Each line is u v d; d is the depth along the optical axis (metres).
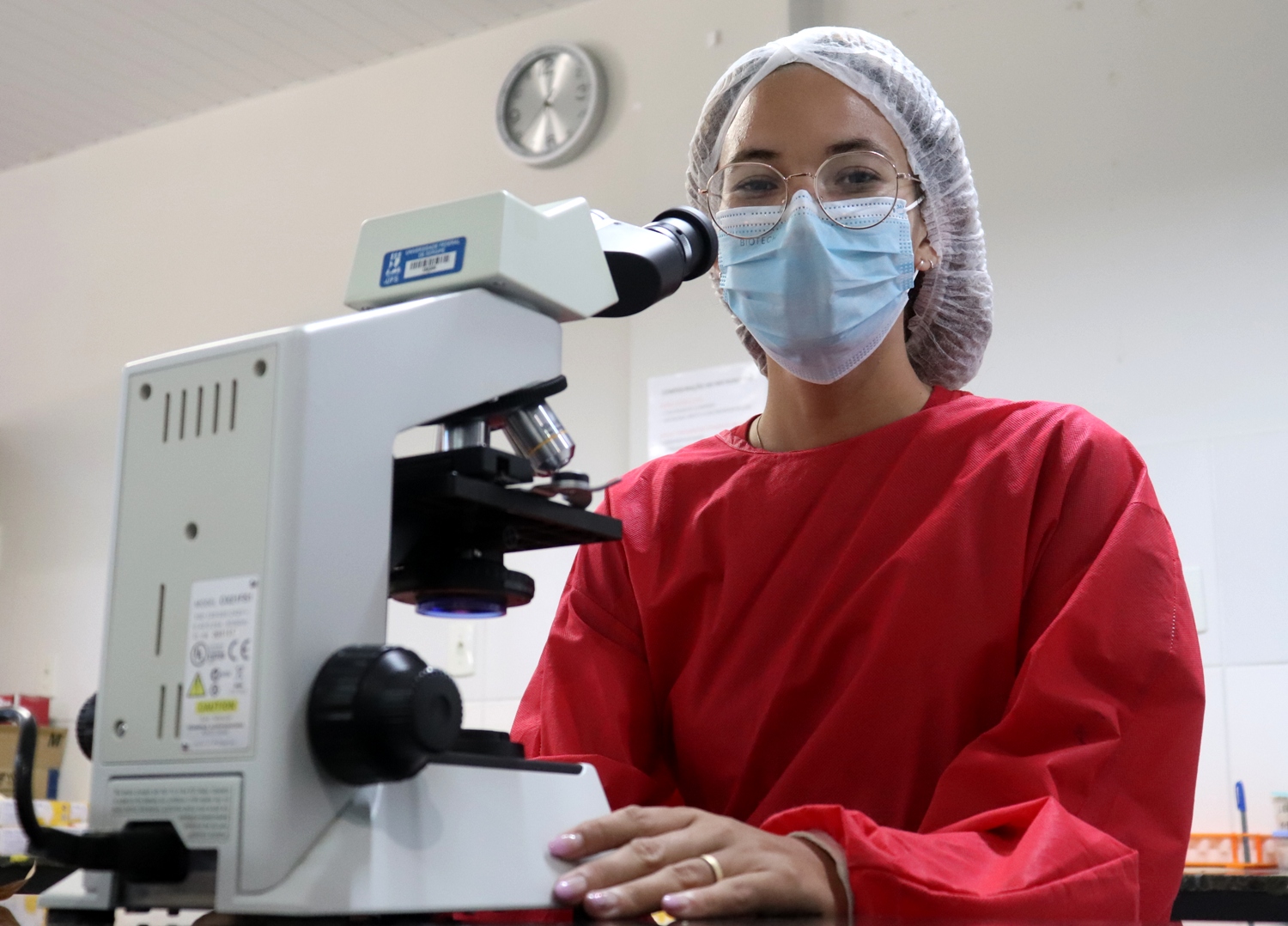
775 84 1.41
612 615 1.35
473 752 0.74
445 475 0.71
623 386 3.40
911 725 1.14
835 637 1.19
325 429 0.67
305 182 4.12
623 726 1.25
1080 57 2.95
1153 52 2.87
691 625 1.31
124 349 4.37
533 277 0.78
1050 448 1.22
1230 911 2.02
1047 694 1.01
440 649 3.47
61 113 4.42
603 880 0.72
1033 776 0.96
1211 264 2.72
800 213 1.34
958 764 1.01
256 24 3.85
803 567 1.25
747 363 3.19
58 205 4.66
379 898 0.64
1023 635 1.16
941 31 3.12
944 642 1.15
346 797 0.65
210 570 0.66
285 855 0.62
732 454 1.39
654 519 1.36
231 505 0.66
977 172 3.01
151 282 4.36
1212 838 2.40
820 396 1.41
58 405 4.45
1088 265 2.84
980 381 2.91
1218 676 2.54
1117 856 0.85
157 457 0.70
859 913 0.76
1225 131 2.76
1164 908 0.96
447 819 0.69
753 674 1.24
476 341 0.76
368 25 3.86
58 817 2.63
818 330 1.35
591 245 0.84
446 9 3.77
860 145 1.39
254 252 4.17
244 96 4.30
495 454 0.74
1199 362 2.69
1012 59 3.02
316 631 0.65
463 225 0.77
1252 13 2.78
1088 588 1.07
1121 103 2.88
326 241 4.03
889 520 1.23
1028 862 0.82
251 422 0.67
